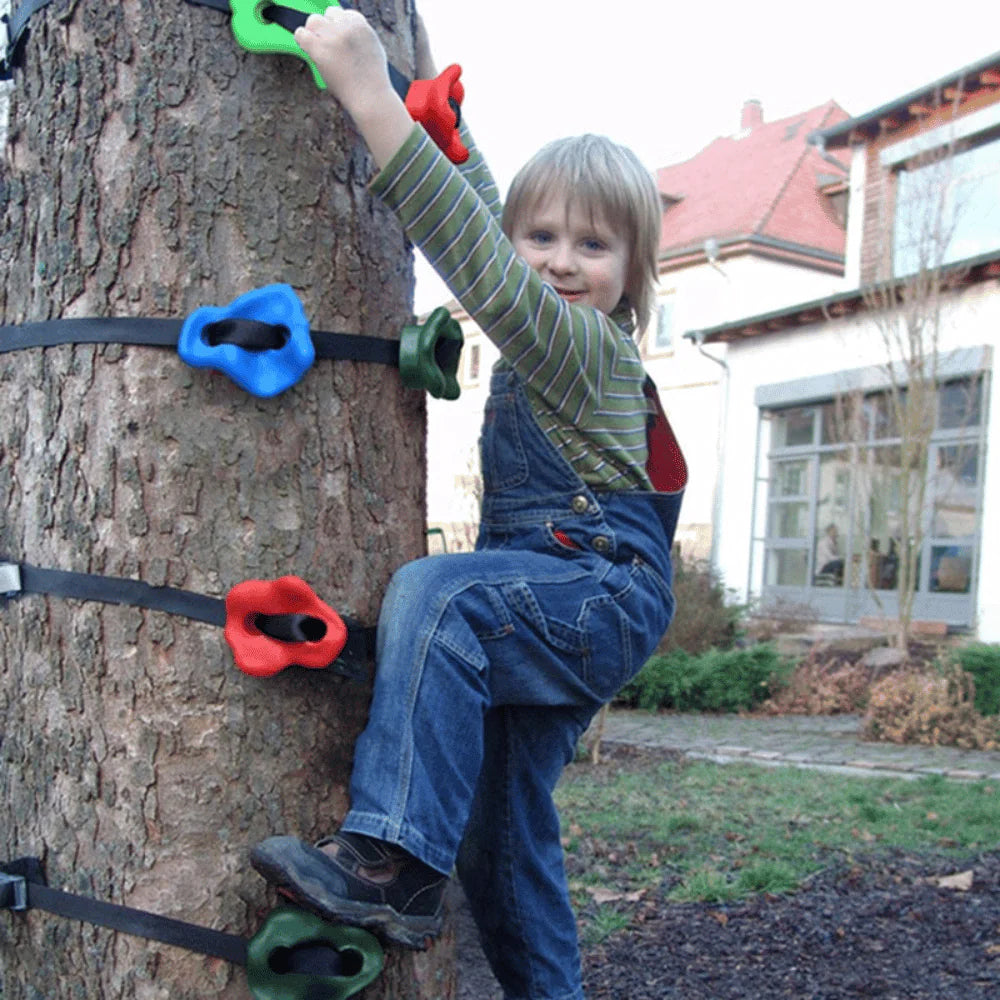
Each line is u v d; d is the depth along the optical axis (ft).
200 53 5.10
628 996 10.72
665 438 6.68
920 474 34.78
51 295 5.19
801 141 69.26
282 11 5.08
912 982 10.96
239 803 5.01
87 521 5.06
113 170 5.08
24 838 5.23
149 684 4.98
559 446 6.07
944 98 42.32
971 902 13.21
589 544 6.01
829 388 44.86
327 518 5.29
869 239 45.96
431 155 5.11
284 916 4.76
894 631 35.06
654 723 29.22
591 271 6.49
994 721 26.09
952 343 39.01
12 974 5.26
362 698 5.38
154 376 5.02
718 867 14.79
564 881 6.28
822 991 10.80
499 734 6.07
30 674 5.21
